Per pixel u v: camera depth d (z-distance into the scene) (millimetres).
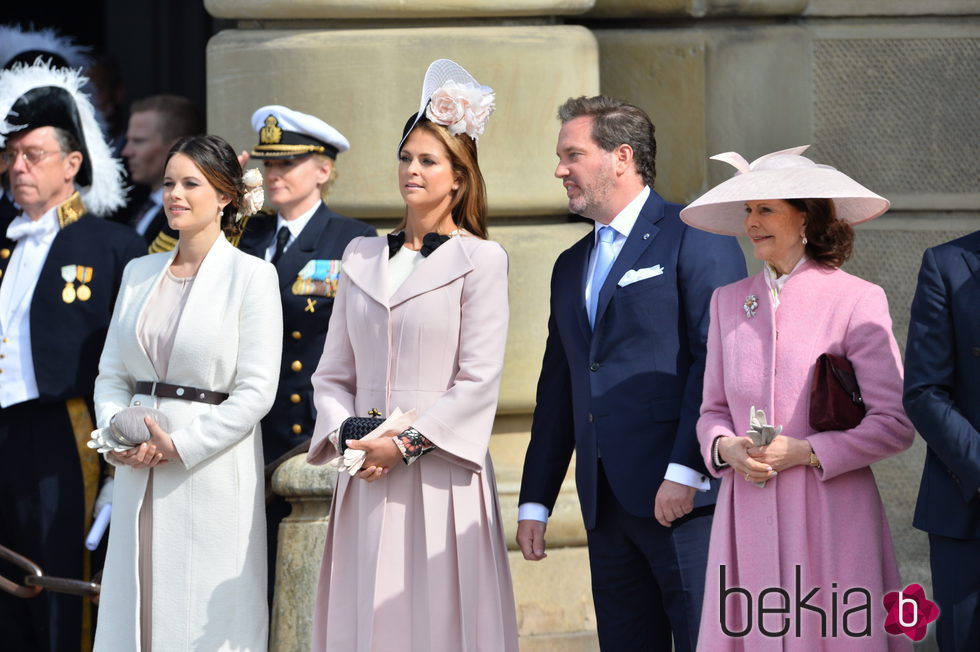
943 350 15734
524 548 18047
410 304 16750
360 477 16438
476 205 17281
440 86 17234
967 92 25062
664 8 24125
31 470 20641
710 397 16062
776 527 15297
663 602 17266
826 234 15656
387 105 22375
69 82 21578
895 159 25109
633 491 16922
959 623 15773
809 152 25078
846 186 15359
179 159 18188
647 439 16922
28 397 20562
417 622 16500
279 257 20922
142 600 17891
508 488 22625
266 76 22703
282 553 18891
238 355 18016
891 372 15312
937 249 16078
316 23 22938
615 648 17688
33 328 20641
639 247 17250
